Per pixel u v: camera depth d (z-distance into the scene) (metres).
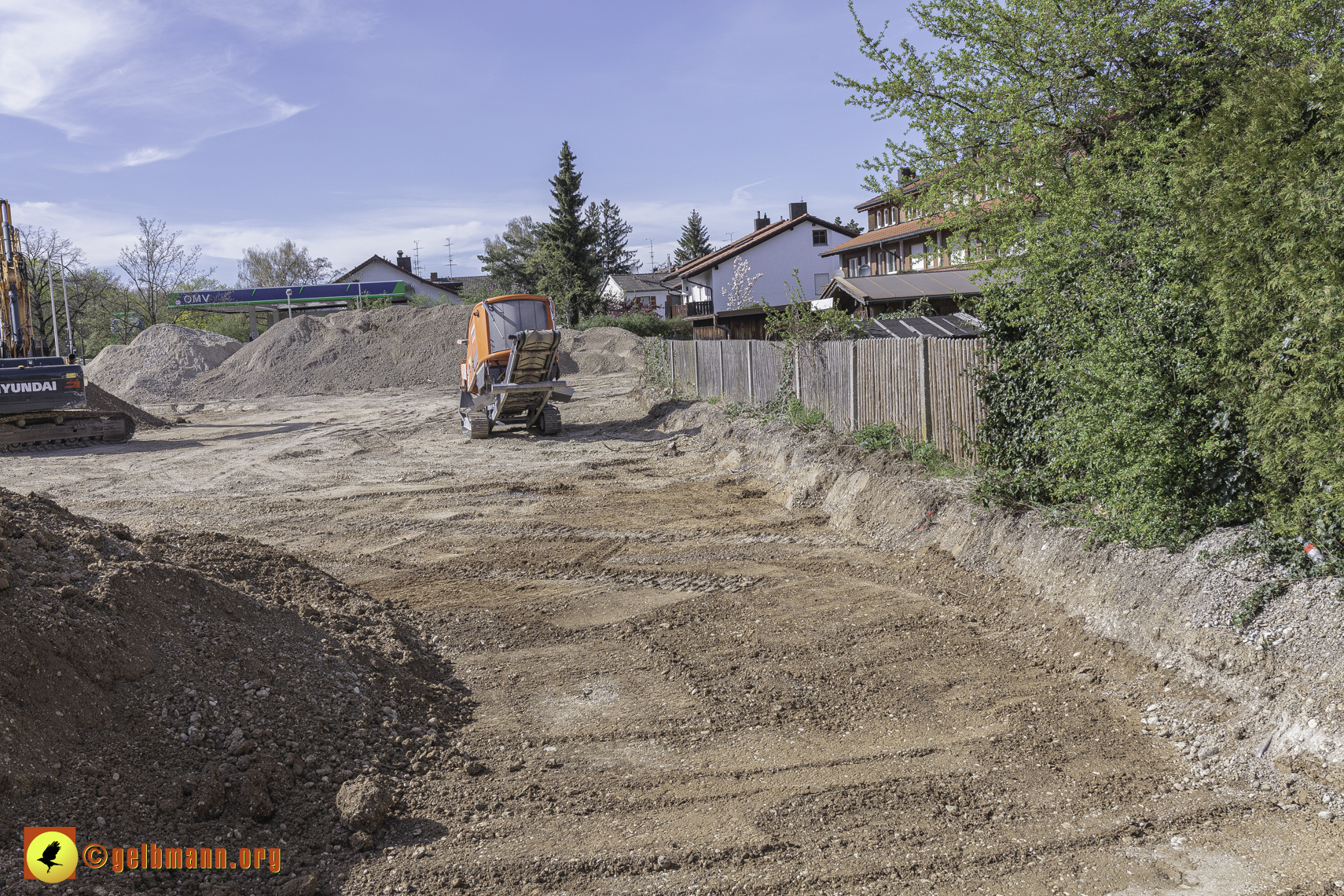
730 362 19.31
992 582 7.38
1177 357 5.87
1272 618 4.98
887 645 6.52
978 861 3.80
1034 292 7.68
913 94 10.51
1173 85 9.47
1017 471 8.05
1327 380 4.61
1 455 19.81
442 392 35.16
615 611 7.61
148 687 4.66
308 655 5.55
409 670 6.05
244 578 6.81
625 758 4.91
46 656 4.32
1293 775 4.24
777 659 6.32
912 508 9.12
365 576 8.86
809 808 4.29
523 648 6.76
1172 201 5.80
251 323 61.66
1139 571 6.00
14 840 3.53
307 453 18.81
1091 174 8.24
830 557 8.98
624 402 26.56
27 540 5.32
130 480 15.52
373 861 3.87
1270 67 8.09
